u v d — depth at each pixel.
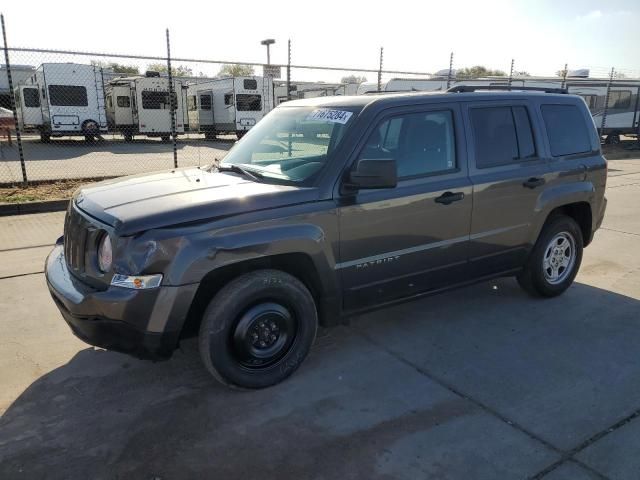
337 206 3.58
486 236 4.45
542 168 4.75
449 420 3.21
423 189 3.98
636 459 2.86
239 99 28.48
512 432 3.10
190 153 21.61
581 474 2.75
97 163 17.55
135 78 27.33
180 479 2.71
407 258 4.01
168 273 3.06
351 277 3.76
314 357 4.02
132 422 3.19
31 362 3.91
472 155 4.30
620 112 26.31
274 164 4.03
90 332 3.21
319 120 4.02
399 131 3.95
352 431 3.11
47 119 25.09
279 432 3.10
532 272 4.97
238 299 3.33
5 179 13.05
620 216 9.18
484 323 4.63
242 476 2.73
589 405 3.38
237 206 3.29
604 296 5.27
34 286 5.45
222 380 3.42
